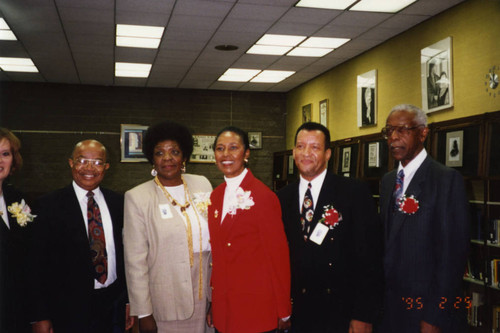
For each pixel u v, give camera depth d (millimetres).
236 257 2160
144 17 6332
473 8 5543
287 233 2379
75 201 2451
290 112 11641
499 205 4426
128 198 2318
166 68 9344
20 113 10461
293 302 2309
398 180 2488
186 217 2348
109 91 10977
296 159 2352
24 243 2273
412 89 6750
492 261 4328
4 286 2152
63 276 2344
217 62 8875
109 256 2477
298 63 8938
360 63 8242
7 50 7934
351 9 6047
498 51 5172
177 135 2420
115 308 2506
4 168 2205
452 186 2277
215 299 2221
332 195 2299
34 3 5816
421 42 6539
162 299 2268
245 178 2264
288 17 6363
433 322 2182
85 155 2461
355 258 2211
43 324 2275
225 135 2283
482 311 4422
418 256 2291
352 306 2217
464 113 5691
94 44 7625
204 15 6266
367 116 7906
